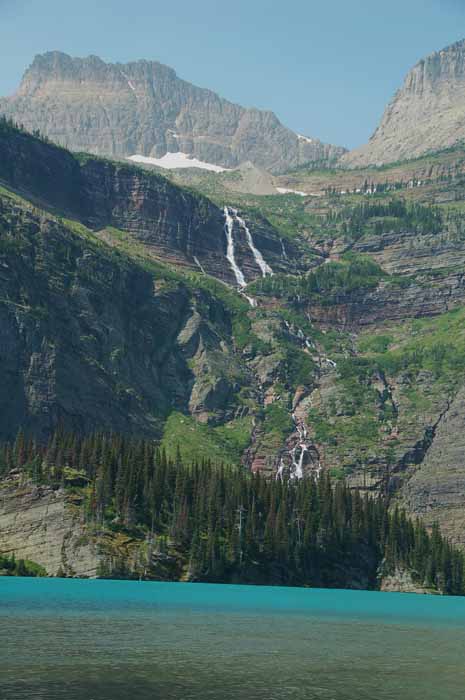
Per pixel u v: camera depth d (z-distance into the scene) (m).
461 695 100.19
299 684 102.50
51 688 93.81
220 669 108.44
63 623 139.75
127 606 170.00
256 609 183.00
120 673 102.62
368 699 96.75
